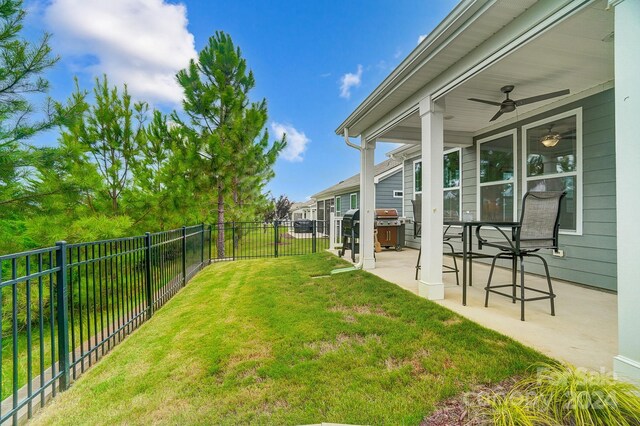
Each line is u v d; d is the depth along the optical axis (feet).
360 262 19.62
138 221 20.74
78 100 14.46
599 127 13.87
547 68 11.97
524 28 8.51
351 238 22.97
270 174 38.58
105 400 6.82
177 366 8.09
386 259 23.63
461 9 8.84
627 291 5.73
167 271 15.44
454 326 9.39
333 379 7.04
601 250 13.78
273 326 10.31
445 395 6.24
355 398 6.29
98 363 8.90
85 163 16.34
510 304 11.59
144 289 12.92
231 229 31.86
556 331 8.87
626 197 5.74
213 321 11.25
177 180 23.26
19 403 6.66
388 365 7.54
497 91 14.57
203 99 28.19
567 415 5.05
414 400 6.15
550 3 7.79
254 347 8.88
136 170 22.84
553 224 10.25
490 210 20.83
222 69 31.12
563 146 15.58
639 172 5.56
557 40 9.72
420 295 12.85
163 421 5.95
